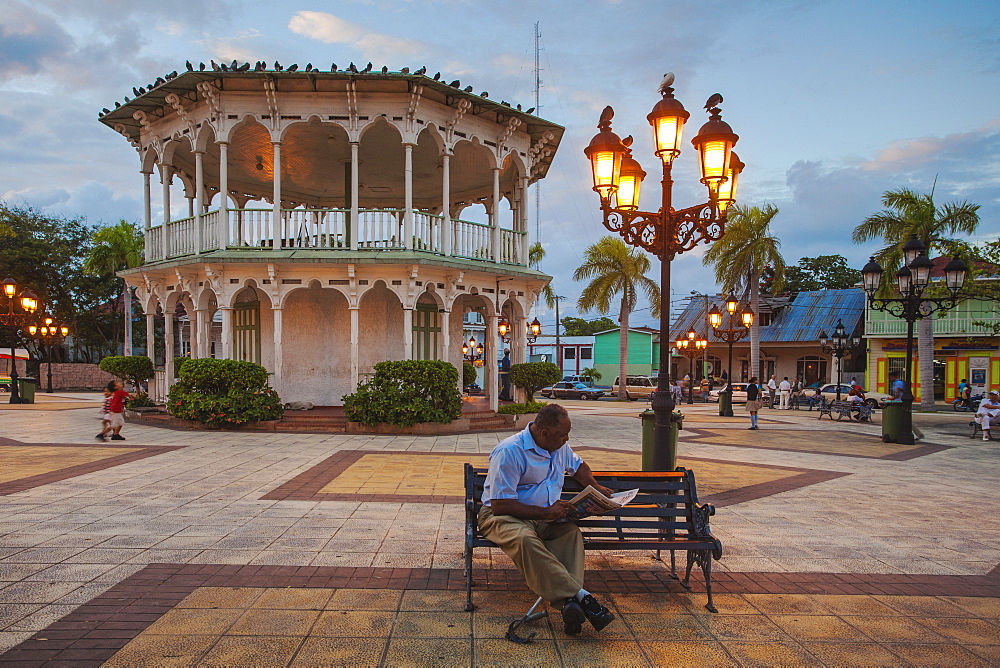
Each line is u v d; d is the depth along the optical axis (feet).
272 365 61.00
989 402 61.36
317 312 60.90
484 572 18.01
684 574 18.40
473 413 57.06
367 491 28.66
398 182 76.38
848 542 22.17
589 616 13.60
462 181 75.72
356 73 52.03
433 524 23.11
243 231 56.13
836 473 37.63
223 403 50.88
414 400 50.70
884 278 100.83
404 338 59.98
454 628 14.30
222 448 41.73
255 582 16.92
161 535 21.17
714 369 173.68
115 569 17.76
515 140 64.03
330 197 82.02
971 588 17.66
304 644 13.33
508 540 14.65
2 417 66.03
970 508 28.50
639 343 190.60
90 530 21.70
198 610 15.01
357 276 55.36
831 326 151.33
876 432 64.90
